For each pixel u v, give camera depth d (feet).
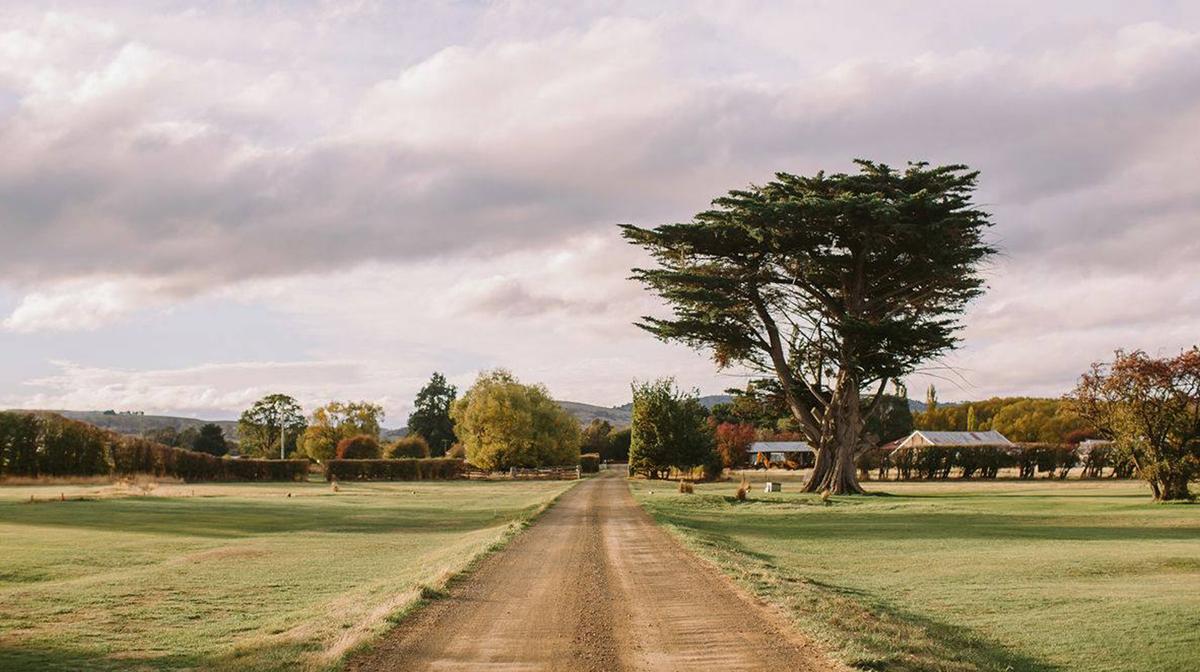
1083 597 46.73
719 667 30.25
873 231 157.99
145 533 89.71
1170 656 33.96
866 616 40.14
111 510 117.08
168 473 252.01
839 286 177.17
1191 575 56.24
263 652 33.19
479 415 328.49
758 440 507.71
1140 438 132.16
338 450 378.53
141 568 62.54
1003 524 102.78
